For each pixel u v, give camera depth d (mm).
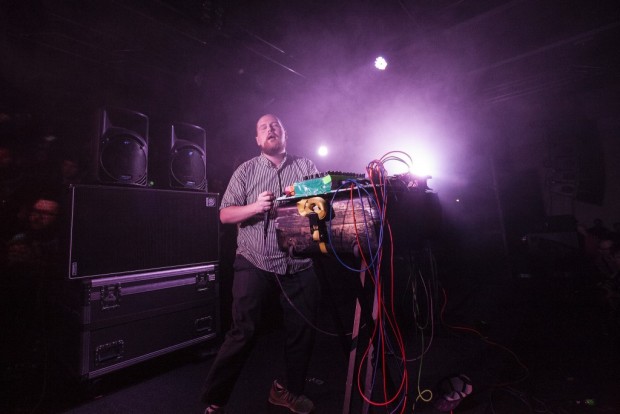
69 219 2211
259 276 1748
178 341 2666
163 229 2670
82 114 4328
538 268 5312
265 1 3555
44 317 2805
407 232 1355
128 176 2551
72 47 3777
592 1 3764
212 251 2990
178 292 2705
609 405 1897
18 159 3529
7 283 2980
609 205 6211
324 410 1954
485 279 6434
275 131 1960
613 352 2672
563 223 5277
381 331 1313
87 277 2236
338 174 1311
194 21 3514
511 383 2230
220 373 1675
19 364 2715
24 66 3762
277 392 1949
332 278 5203
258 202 1570
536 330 3395
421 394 2148
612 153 6176
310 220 1290
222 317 3777
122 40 3754
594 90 6309
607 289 4004
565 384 2178
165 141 3008
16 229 3166
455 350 2936
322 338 3396
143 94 4750
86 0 3078
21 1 2984
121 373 2570
